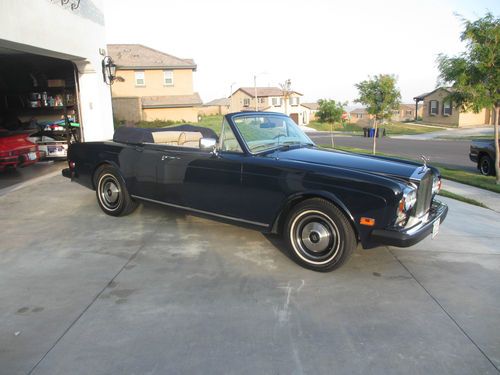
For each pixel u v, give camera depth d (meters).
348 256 3.85
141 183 5.31
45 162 11.27
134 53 35.47
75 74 11.39
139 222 5.54
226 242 4.81
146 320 3.09
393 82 15.59
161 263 4.18
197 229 5.27
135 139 5.43
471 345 2.84
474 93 9.52
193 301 3.40
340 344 2.83
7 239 4.84
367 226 3.67
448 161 16.22
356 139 29.77
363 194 3.65
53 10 8.76
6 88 12.20
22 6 7.53
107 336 2.87
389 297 3.54
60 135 11.76
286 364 2.60
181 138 5.82
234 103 70.31
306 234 4.05
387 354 2.72
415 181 3.88
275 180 4.10
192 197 4.82
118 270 3.99
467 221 6.23
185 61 35.72
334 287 3.72
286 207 4.15
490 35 8.70
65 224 5.44
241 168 4.32
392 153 18.86
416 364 2.62
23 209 6.18
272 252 4.53
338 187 3.76
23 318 3.10
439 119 44.88
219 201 4.57
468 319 3.20
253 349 2.75
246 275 3.93
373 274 4.02
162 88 34.66
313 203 3.90
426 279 3.93
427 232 3.89
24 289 3.57
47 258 4.27
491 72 8.95
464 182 10.30
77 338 2.84
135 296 3.47
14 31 7.31
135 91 34.16
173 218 5.73
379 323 3.12
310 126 60.44
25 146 9.26
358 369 2.56
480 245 4.98
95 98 11.60
